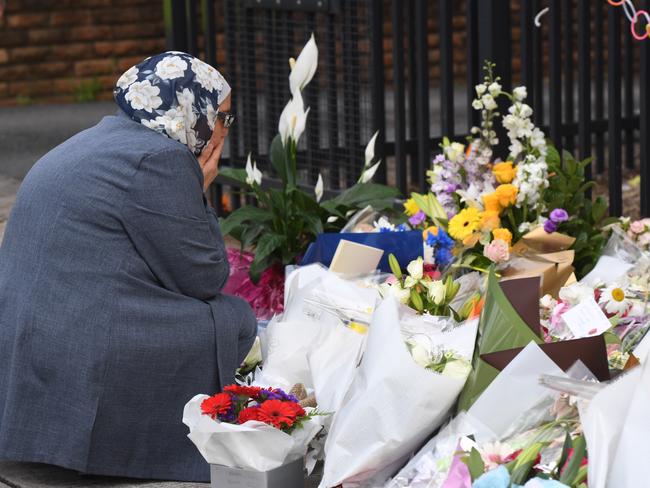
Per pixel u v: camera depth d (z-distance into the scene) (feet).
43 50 41.11
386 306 9.50
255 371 11.76
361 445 9.12
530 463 7.97
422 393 9.02
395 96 17.95
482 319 9.52
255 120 20.76
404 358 9.09
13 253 10.82
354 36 18.25
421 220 13.65
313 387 11.08
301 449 9.80
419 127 17.75
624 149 26.07
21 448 10.61
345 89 18.60
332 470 9.12
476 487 7.74
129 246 10.50
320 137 19.93
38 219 10.65
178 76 10.81
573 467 7.91
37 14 40.83
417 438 9.18
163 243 10.47
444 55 17.34
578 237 13.58
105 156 10.53
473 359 9.46
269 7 19.63
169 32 21.31
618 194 16.53
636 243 13.30
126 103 10.84
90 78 41.75
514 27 40.32
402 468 9.34
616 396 7.88
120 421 10.59
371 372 9.27
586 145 17.33
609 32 16.24
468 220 12.87
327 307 11.36
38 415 10.61
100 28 41.52
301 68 14.61
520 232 13.19
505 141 15.67
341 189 19.19
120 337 10.43
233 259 14.79
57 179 10.62
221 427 9.39
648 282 12.03
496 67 15.67
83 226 10.47
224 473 9.63
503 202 13.09
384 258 12.61
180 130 10.76
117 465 10.68
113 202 10.41
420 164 17.88
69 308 10.48
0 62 40.73
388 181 25.54
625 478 7.52
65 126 35.55
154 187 10.40
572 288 11.19
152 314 10.55
